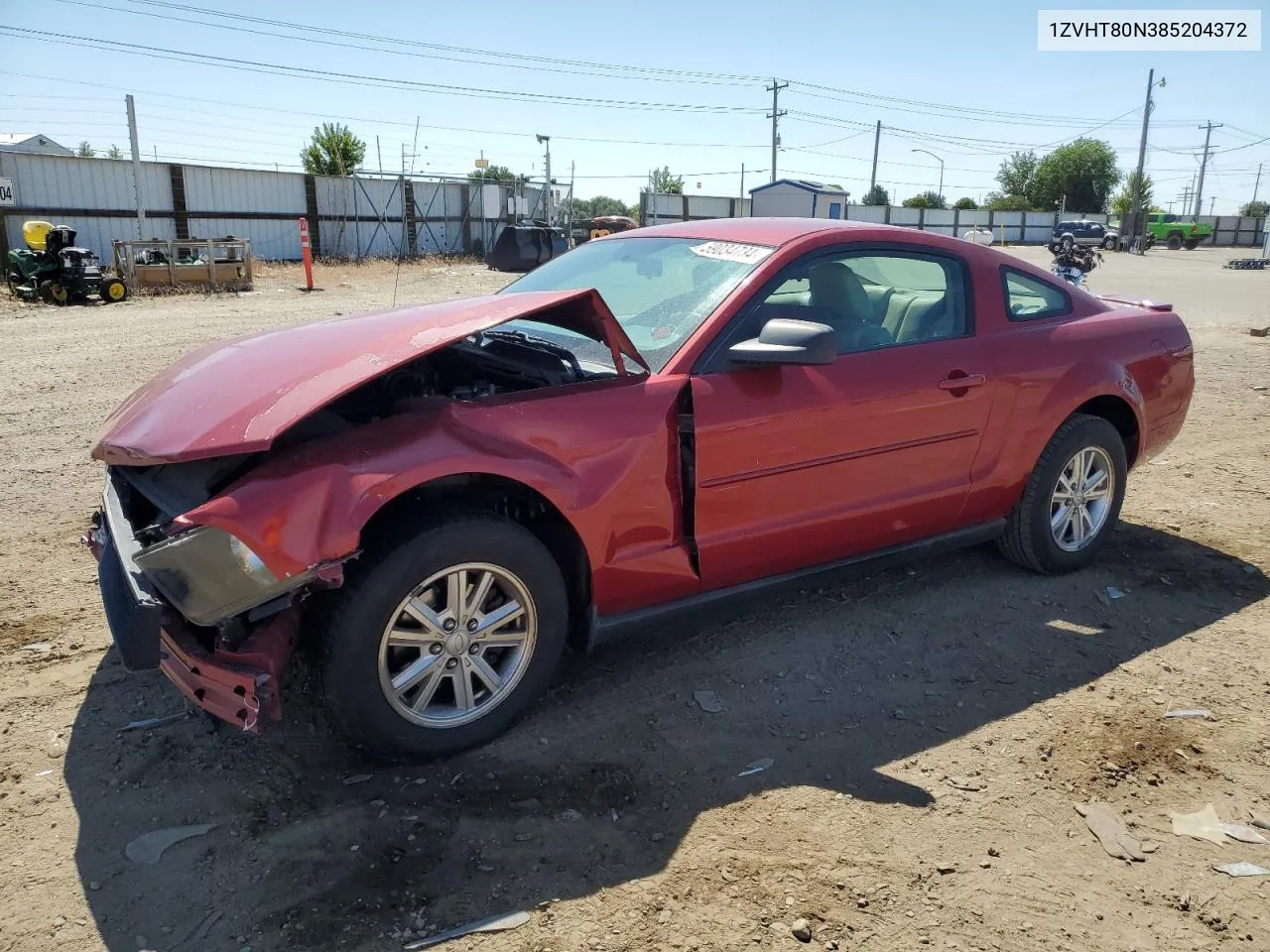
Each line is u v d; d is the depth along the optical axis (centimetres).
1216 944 237
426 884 252
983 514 427
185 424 285
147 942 232
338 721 286
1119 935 239
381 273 2627
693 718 335
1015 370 415
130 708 335
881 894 251
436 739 299
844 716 338
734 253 382
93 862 259
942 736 327
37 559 464
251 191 2958
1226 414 815
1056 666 375
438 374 361
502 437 300
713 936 236
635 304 380
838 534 377
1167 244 5959
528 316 310
